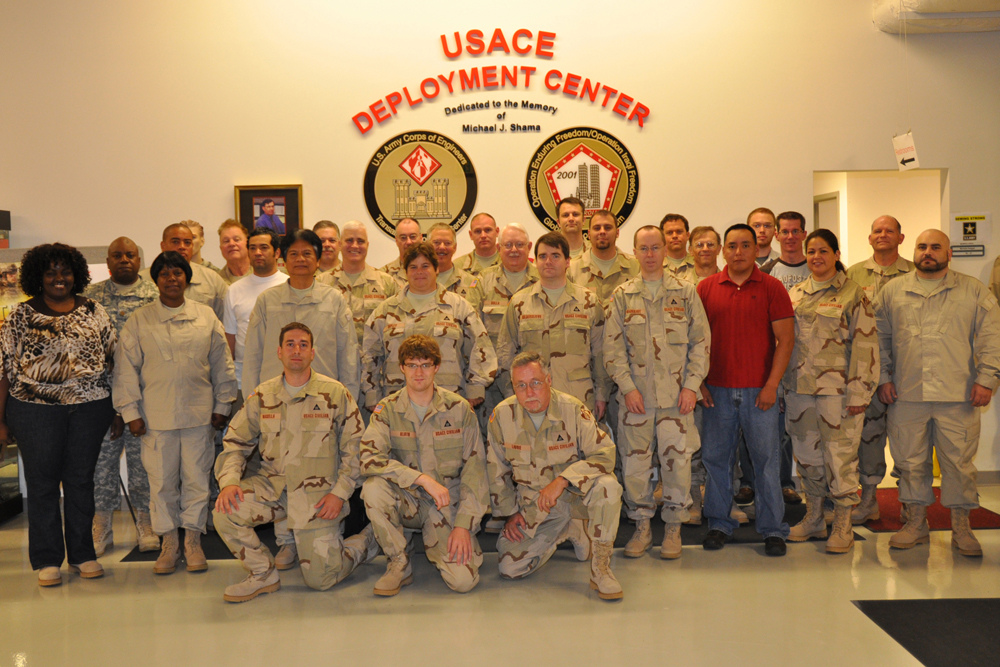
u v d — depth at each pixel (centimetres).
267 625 290
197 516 354
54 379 339
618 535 400
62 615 304
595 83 520
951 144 527
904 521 414
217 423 373
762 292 368
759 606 301
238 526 317
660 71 521
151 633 285
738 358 368
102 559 379
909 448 373
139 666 258
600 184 523
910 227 622
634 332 365
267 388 333
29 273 344
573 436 326
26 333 340
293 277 370
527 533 331
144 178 514
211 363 373
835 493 367
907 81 525
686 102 522
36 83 510
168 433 356
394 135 517
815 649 263
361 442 328
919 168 530
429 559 334
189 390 359
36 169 513
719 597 311
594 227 441
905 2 487
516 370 315
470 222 520
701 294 383
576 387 378
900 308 375
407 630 283
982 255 531
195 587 335
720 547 374
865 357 364
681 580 331
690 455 362
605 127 522
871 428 411
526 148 521
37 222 514
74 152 513
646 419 363
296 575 350
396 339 378
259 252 414
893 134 527
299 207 516
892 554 362
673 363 361
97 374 350
